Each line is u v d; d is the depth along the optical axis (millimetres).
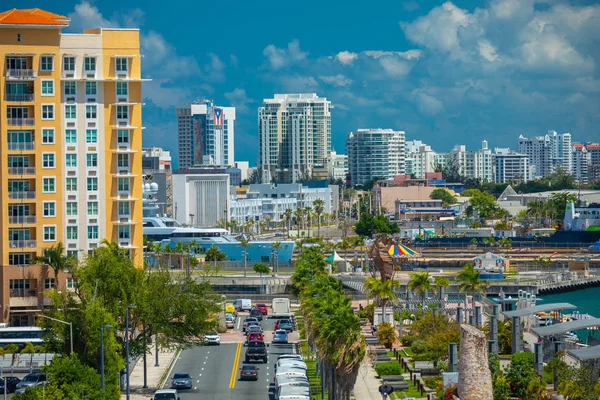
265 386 184000
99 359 170500
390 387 166375
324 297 170875
